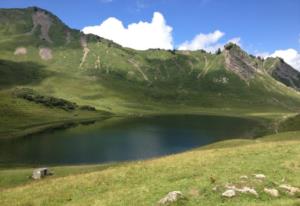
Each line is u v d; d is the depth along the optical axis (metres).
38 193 36.94
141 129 182.62
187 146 130.88
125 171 42.03
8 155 106.38
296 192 28.61
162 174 38.41
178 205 26.45
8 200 35.69
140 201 28.67
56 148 119.44
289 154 44.59
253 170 36.31
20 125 176.50
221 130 190.00
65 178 43.44
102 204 29.38
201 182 31.53
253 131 184.88
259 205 24.89
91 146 124.81
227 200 26.73
